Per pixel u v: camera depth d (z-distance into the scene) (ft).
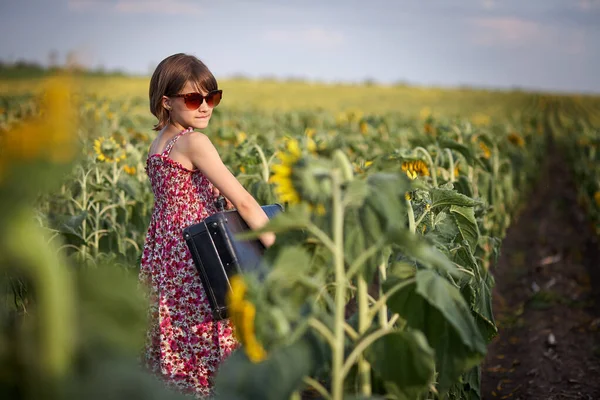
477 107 174.60
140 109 45.85
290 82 228.22
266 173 14.20
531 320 18.84
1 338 3.19
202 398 8.84
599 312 19.43
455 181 13.66
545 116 150.30
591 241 30.78
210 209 9.17
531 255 27.84
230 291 8.21
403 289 6.03
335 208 4.94
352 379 6.02
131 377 3.31
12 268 3.23
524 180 40.24
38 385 3.16
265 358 4.72
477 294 8.68
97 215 15.40
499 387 14.58
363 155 25.40
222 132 23.58
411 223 7.45
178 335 8.98
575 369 15.14
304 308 5.47
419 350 5.25
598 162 39.52
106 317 3.39
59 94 2.90
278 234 5.84
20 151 2.89
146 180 19.60
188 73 8.96
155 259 9.16
